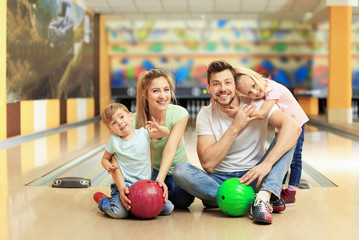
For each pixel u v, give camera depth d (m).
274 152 2.29
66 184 3.20
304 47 11.32
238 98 2.52
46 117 7.55
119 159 2.38
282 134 2.31
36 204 2.70
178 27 11.30
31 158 4.64
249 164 2.49
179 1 9.27
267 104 2.40
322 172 3.78
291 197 2.61
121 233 2.09
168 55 11.54
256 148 2.51
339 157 4.66
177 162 2.56
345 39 8.80
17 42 6.28
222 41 11.35
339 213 2.45
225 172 2.52
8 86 6.04
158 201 2.26
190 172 2.35
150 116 2.54
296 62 11.41
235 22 11.24
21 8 6.38
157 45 11.48
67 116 8.68
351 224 2.23
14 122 6.27
